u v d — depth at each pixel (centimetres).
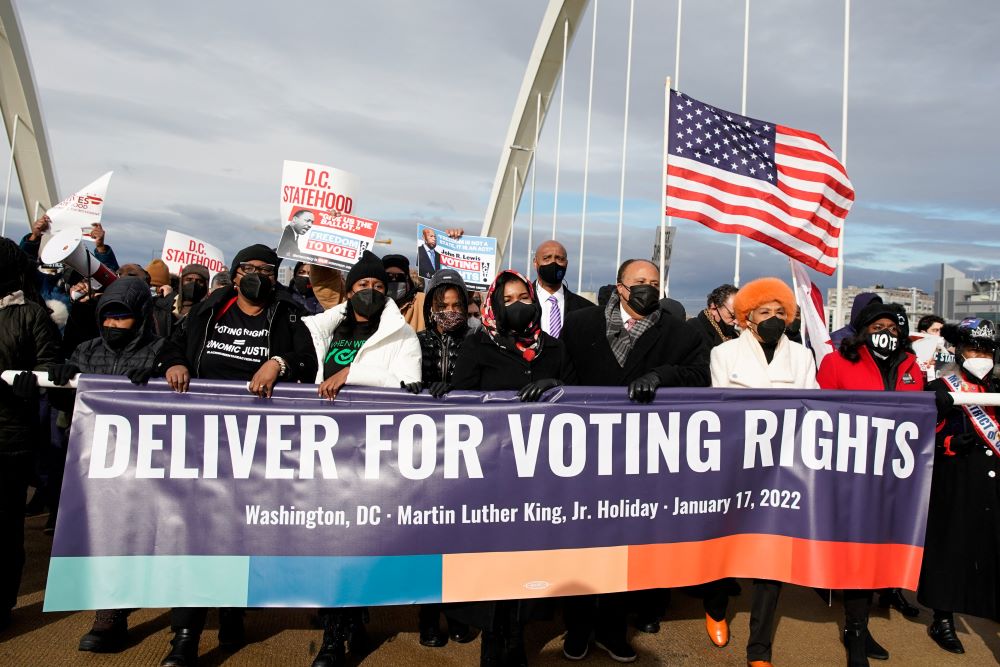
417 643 418
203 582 343
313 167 705
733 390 372
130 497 343
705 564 369
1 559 394
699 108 586
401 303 550
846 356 427
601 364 415
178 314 693
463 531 351
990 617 403
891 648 445
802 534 375
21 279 409
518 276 386
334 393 349
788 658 418
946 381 432
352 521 347
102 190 895
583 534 358
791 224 601
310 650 400
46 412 600
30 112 2181
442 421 352
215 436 347
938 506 420
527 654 411
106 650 385
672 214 577
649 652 420
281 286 417
